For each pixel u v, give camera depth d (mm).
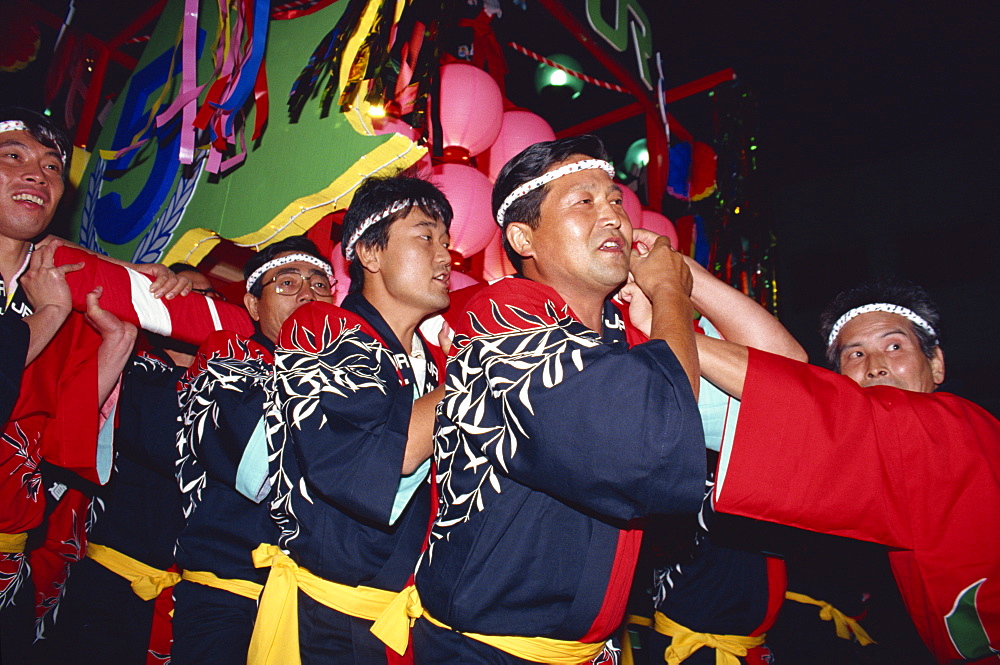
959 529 1306
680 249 3713
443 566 1248
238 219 2203
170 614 2104
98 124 3492
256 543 1751
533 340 1192
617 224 1378
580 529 1221
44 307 1680
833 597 2281
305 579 1480
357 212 1740
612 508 1114
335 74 2004
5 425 1604
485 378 1215
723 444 1318
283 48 2268
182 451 1849
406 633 1413
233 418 1636
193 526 1783
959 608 1303
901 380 1710
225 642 1720
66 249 1845
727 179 3680
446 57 2832
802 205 11109
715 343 1357
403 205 1706
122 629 2115
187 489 1813
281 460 1472
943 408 1383
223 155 2361
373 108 1817
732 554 1996
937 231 9992
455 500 1253
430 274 1679
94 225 3012
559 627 1201
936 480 1321
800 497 1292
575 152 1442
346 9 2029
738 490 1287
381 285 1721
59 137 1897
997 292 9492
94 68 3520
